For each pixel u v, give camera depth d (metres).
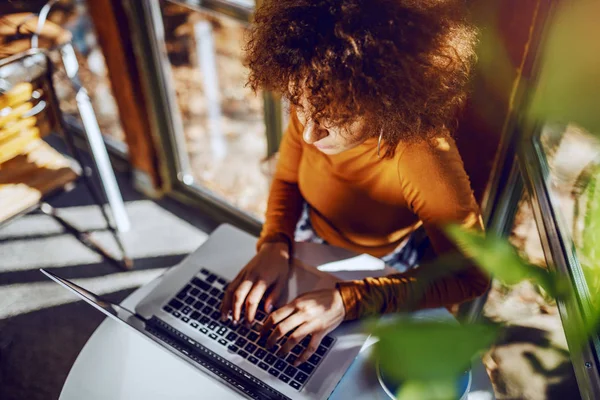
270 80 0.95
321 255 1.23
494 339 0.41
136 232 2.23
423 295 1.11
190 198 2.32
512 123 1.25
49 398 1.76
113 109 2.44
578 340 0.46
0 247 2.18
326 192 1.22
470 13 1.07
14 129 1.48
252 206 2.19
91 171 2.47
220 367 1.01
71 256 2.15
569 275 1.03
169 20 1.94
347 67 0.84
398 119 0.90
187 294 1.14
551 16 1.06
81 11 2.23
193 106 2.23
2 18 1.63
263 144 2.29
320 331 1.04
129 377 1.05
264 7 0.96
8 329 1.93
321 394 0.98
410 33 0.85
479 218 1.11
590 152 1.07
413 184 1.08
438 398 0.43
